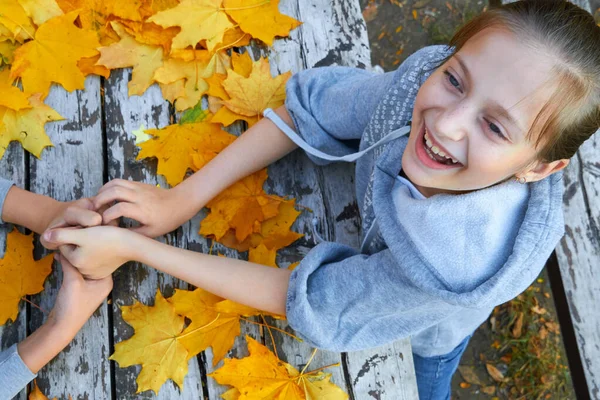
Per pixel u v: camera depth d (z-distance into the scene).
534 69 0.75
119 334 1.16
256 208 1.25
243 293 1.11
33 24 1.27
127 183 1.15
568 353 1.58
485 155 0.81
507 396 2.15
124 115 1.30
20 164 1.25
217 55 1.35
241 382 1.13
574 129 0.79
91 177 1.26
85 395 1.13
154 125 1.31
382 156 1.04
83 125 1.29
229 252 1.24
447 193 0.96
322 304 1.05
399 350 1.20
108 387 1.14
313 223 1.25
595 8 2.33
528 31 0.76
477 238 0.87
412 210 0.92
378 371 1.19
